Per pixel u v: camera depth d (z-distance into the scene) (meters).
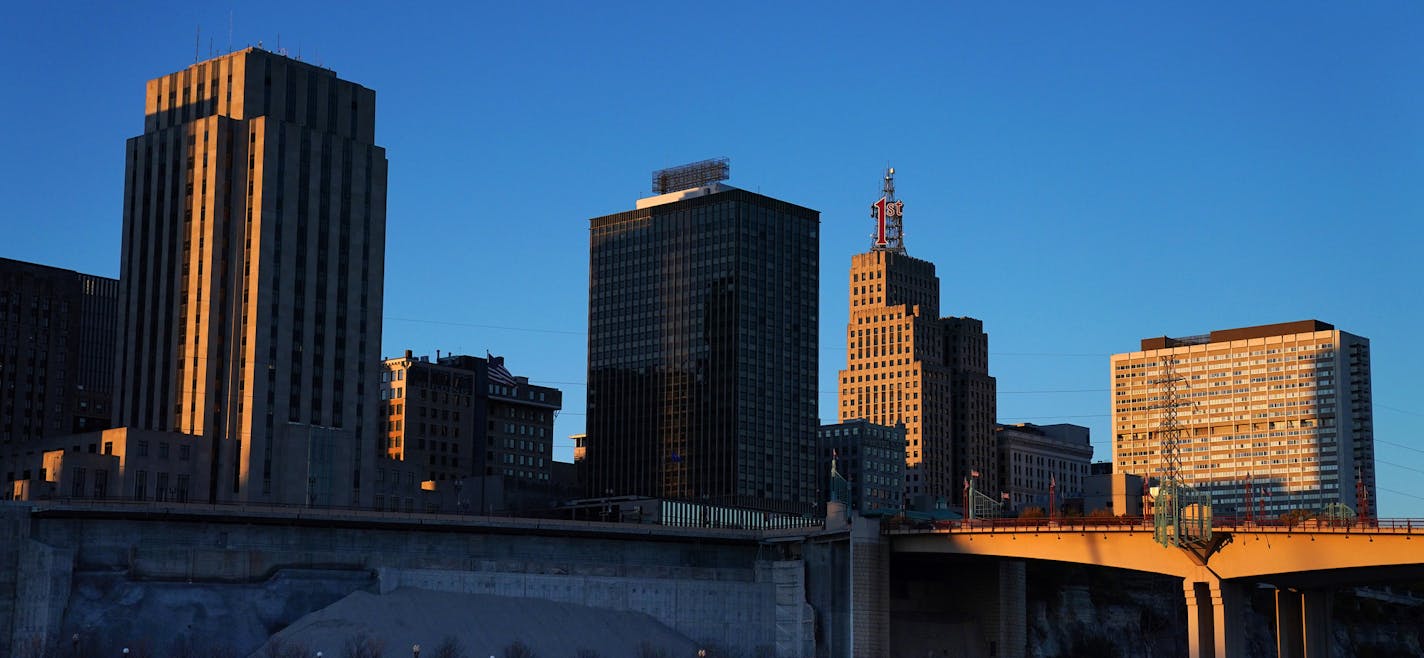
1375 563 193.62
